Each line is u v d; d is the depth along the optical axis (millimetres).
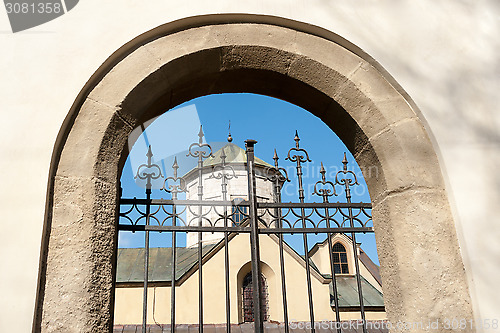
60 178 2160
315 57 2596
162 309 14617
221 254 15602
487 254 2250
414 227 2318
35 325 1895
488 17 2797
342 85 2592
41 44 2393
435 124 2488
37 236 2004
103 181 2234
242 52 2584
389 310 2383
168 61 2473
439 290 2197
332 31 2607
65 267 2010
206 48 2525
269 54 2600
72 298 1966
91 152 2230
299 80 2674
